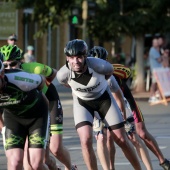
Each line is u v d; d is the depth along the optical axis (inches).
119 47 1868.8
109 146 537.3
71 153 678.5
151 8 1386.6
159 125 925.8
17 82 420.8
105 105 494.3
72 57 466.0
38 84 431.5
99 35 1432.1
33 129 435.8
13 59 440.8
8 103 426.0
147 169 538.0
